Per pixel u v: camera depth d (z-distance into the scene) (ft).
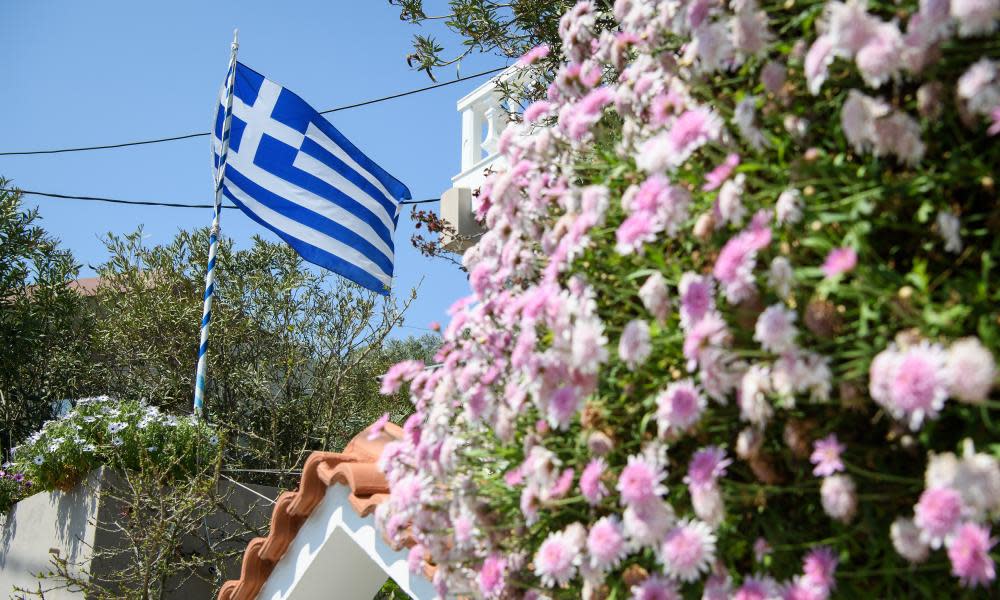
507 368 6.73
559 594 6.04
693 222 5.48
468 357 7.13
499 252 7.41
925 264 4.44
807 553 4.83
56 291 37.04
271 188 23.66
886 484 4.62
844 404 4.50
